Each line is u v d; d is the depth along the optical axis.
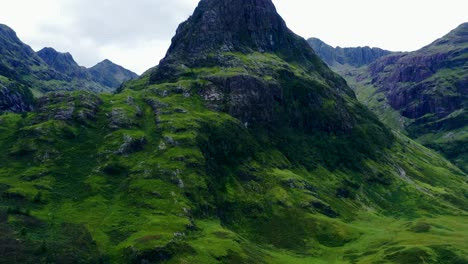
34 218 187.50
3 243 159.12
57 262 154.88
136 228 190.25
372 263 194.38
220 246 186.88
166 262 165.75
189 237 190.88
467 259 189.88
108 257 167.25
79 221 193.25
